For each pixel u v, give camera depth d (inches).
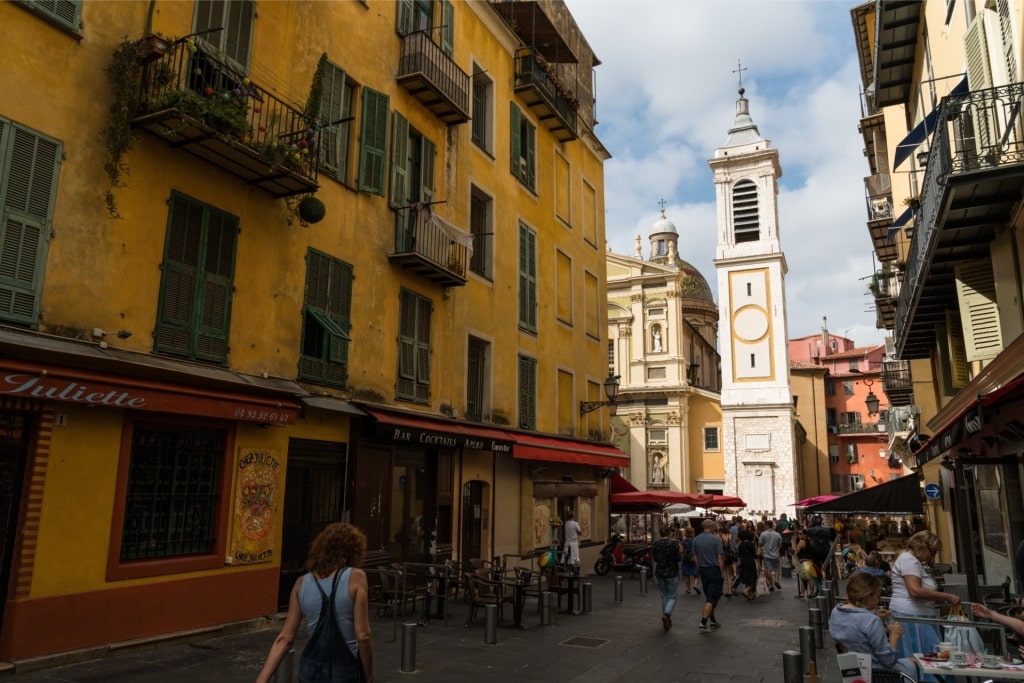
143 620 375.6
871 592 239.9
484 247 762.8
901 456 1616.6
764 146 2185.0
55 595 336.8
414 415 593.3
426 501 632.4
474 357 732.7
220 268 437.1
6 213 330.0
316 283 513.3
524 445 732.0
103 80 377.7
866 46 974.4
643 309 2196.1
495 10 792.9
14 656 318.3
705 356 2716.5
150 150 399.9
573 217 987.3
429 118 669.3
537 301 855.1
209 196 434.0
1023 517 469.7
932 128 548.1
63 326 349.1
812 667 295.4
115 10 386.3
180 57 408.5
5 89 334.3
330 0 548.1
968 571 423.2
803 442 2455.7
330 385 517.3
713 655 430.0
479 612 551.5
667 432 2108.8
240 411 409.4
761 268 2119.8
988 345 494.6
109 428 367.9
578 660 402.3
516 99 851.4
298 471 489.1
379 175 582.2
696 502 1051.9
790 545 1010.1
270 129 461.7
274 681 244.2
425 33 635.5
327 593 184.9
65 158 357.1
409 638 357.4
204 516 419.8
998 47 448.5
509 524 753.0
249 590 439.5
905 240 821.2
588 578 890.7
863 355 2790.4
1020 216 421.7
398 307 600.4
